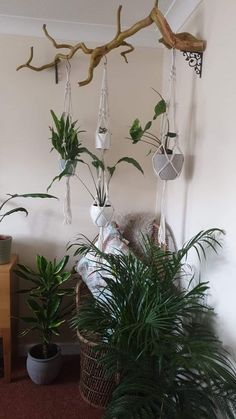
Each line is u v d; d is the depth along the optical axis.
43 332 2.05
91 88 2.18
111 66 2.18
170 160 1.58
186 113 1.75
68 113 2.17
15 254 2.23
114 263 1.52
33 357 2.04
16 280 2.19
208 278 1.44
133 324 1.26
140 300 1.36
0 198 2.22
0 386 2.02
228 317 1.25
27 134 2.18
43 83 2.14
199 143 1.56
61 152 1.90
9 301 1.97
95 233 2.33
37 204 2.26
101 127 1.98
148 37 2.15
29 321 2.05
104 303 1.46
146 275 1.42
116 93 2.21
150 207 2.35
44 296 2.06
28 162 2.21
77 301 1.79
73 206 2.28
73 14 1.93
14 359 2.29
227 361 1.22
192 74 1.67
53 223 2.29
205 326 1.40
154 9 1.41
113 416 1.12
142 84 2.22
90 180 2.27
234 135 1.22
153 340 1.14
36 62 2.12
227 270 1.26
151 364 1.24
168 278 1.43
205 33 1.50
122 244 1.98
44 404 1.88
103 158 2.05
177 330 1.30
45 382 2.03
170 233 1.98
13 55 2.09
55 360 2.04
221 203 1.32
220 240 1.32
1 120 2.15
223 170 1.30
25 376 2.12
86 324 1.38
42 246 2.30
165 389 1.18
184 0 1.67
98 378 1.81
